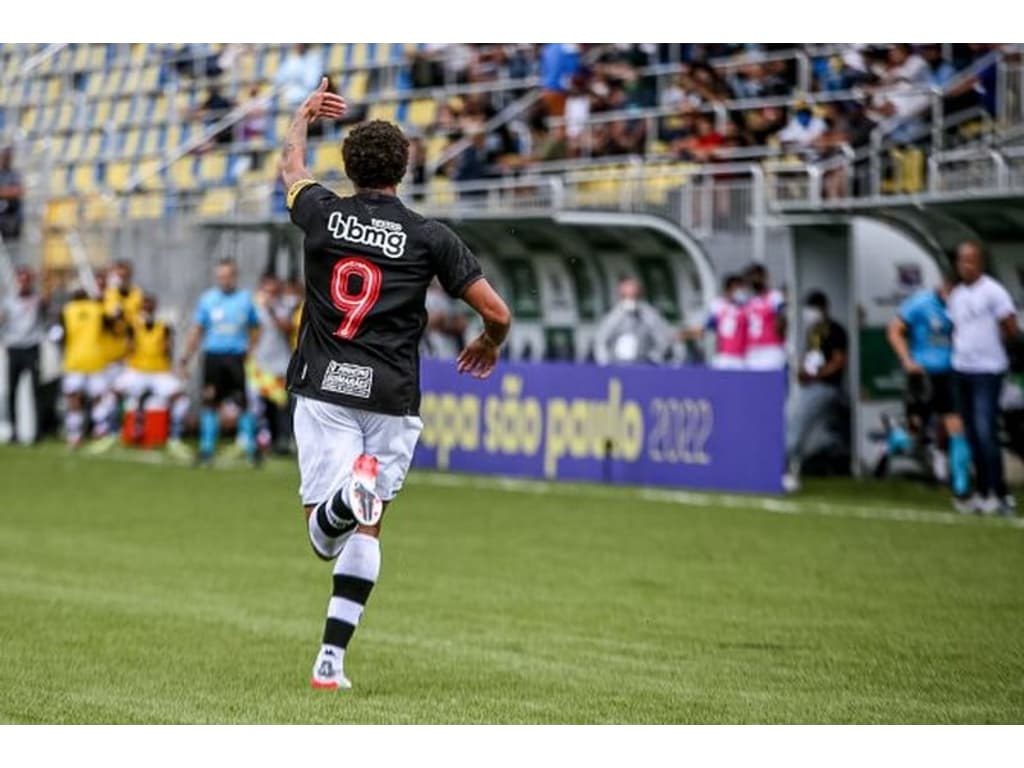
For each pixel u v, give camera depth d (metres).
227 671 18.05
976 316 33.75
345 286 16.08
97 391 52.19
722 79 47.97
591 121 50.59
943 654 19.61
